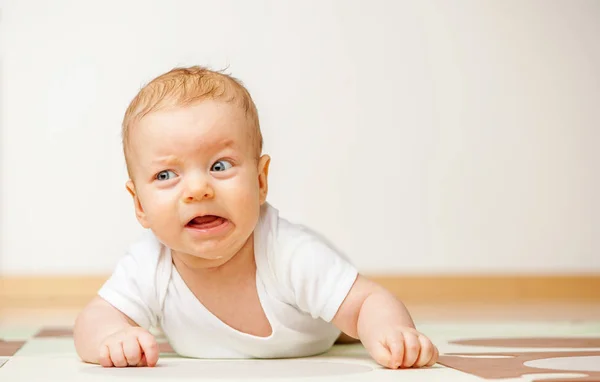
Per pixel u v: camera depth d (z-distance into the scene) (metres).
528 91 3.50
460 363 1.22
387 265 3.43
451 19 3.47
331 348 1.56
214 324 1.37
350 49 3.43
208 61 3.38
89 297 3.13
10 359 1.36
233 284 1.36
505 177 3.48
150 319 1.41
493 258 3.46
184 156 1.25
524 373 1.09
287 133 3.40
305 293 1.33
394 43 3.45
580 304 2.86
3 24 3.34
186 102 1.28
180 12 3.38
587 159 3.50
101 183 3.35
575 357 1.30
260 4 3.40
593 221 3.50
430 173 3.45
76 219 3.35
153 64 3.37
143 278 1.38
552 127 3.50
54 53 3.35
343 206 3.42
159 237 1.29
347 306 1.32
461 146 3.47
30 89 3.35
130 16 3.37
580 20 3.52
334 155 3.42
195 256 1.33
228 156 1.27
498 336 1.74
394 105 3.45
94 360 1.28
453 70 3.47
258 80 3.39
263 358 1.40
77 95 3.36
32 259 3.33
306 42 3.42
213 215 1.27
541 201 3.48
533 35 3.51
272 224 1.39
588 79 3.51
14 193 3.33
